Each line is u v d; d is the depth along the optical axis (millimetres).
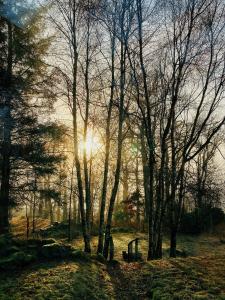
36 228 31328
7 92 20000
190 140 15961
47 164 21391
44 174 21891
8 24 21062
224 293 9797
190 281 10773
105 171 16672
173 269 12055
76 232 27594
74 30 16375
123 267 12914
